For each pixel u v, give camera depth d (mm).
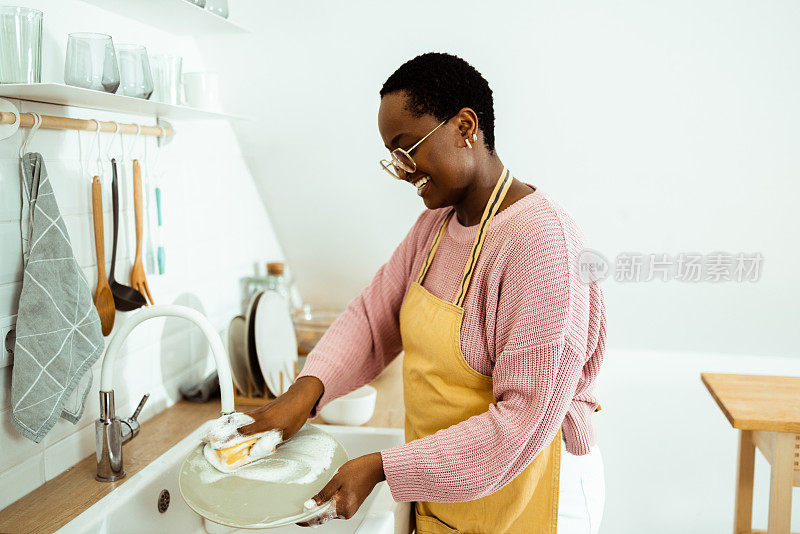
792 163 1938
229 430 1120
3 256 1200
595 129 2002
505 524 1176
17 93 1147
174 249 1802
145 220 1641
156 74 1510
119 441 1346
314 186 2330
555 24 1807
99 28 1438
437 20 1853
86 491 1295
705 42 1764
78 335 1275
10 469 1241
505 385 1050
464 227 1203
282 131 2174
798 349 2455
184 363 1869
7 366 1226
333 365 1363
